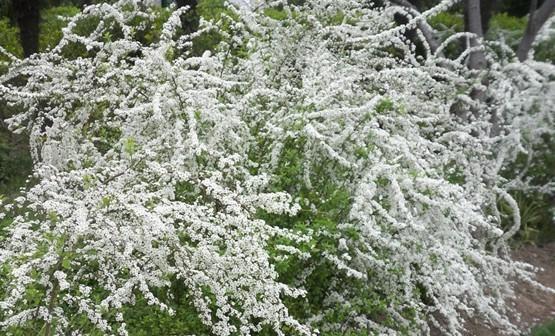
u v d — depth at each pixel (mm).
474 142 6637
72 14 11906
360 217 4262
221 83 4637
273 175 4609
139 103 4727
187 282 3459
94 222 3010
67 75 5207
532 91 7590
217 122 4570
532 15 8203
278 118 5094
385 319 4812
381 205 4648
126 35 5246
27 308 3439
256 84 5613
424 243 4816
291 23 6371
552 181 8477
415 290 4754
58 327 3236
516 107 7668
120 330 3135
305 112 4777
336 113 4680
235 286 3410
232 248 3369
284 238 4117
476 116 8094
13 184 7184
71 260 3258
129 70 4719
